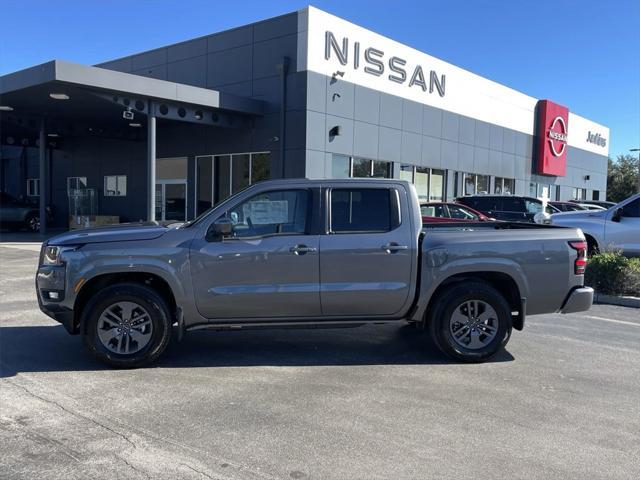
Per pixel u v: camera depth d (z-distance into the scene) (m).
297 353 6.41
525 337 7.26
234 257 5.76
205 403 4.82
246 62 19.30
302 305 5.88
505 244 6.01
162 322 5.75
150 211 16.72
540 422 4.48
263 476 3.57
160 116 16.81
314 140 18.23
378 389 5.21
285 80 18.30
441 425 4.39
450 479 3.56
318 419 4.49
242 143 19.53
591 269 10.12
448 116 24.88
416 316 6.07
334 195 5.98
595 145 40.72
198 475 3.57
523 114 31.31
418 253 5.98
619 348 6.75
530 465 3.75
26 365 5.86
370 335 7.27
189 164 21.36
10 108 19.52
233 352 6.43
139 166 24.25
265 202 5.93
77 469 3.63
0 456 3.80
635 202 11.48
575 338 7.22
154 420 4.44
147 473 3.59
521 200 18.00
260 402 4.85
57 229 26.39
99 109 19.56
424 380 5.49
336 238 5.88
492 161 28.58
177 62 21.50
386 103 21.19
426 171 23.88
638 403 4.93
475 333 6.07
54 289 5.70
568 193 37.19
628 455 3.92
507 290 6.32
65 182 28.27
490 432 4.28
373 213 5.99
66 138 27.78
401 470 3.66
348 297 5.89
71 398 4.91
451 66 24.94
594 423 4.47
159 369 5.77
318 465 3.72
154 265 5.68
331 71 18.70
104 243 5.71
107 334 5.74
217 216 5.86
